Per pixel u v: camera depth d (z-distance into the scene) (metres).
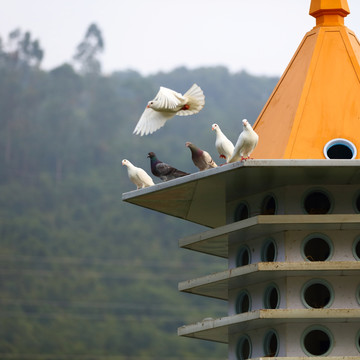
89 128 82.38
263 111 19.98
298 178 18.41
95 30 92.81
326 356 17.95
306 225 18.36
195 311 63.53
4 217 70.94
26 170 77.81
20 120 82.06
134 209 72.75
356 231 18.52
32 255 67.50
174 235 70.31
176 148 78.25
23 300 63.97
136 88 89.62
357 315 17.88
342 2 20.55
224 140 18.55
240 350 19.34
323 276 18.38
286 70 20.30
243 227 18.61
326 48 20.05
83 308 63.78
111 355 59.78
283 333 18.28
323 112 19.20
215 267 67.00
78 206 73.88
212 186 18.91
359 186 18.70
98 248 68.81
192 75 93.06
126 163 19.61
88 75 89.44
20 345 60.12
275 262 18.16
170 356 59.56
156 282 66.12
